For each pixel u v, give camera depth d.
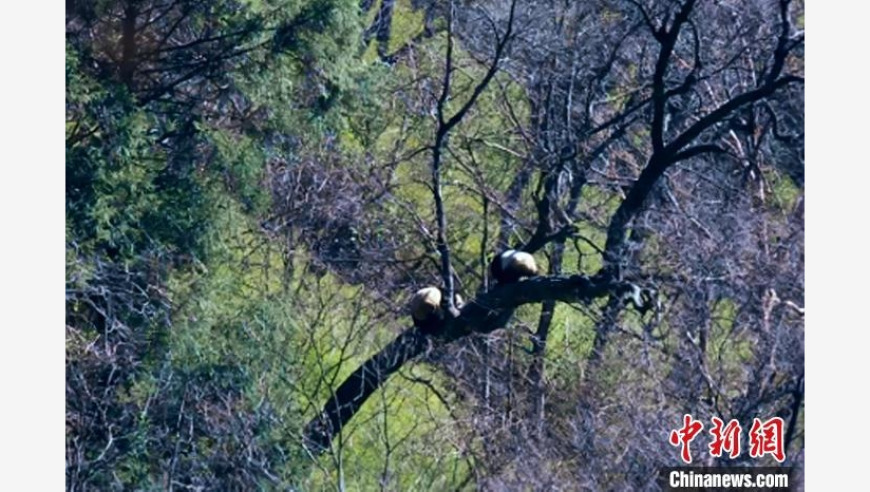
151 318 28.84
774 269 28.31
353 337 31.05
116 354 28.34
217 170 31.36
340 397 30.27
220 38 30.89
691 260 28.89
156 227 29.91
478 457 28.53
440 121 31.02
